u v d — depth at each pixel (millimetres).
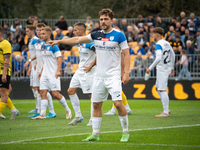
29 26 29156
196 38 48688
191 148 14797
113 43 16000
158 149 14602
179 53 44406
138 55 43688
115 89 15914
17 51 51875
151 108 33406
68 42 16797
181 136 17719
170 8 75500
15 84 45875
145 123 22594
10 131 19641
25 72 45844
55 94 25328
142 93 43688
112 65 16141
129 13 76250
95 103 16609
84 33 22922
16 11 85062
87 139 16578
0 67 23891
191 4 75250
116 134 18453
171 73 27766
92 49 22172
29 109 33438
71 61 44812
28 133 18891
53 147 15094
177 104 37062
